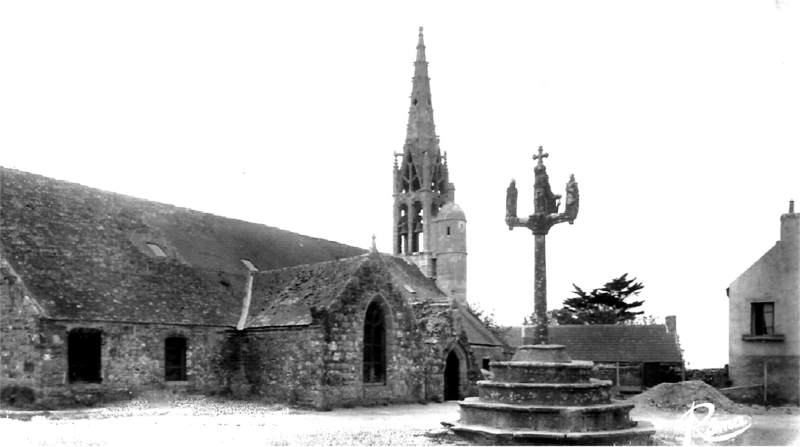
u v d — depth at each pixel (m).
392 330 30.31
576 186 19.86
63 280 25.92
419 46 63.31
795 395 30.19
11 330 24.38
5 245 25.33
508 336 60.25
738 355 31.52
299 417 24.28
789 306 30.55
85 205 30.73
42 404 23.59
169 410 24.72
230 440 17.86
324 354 27.20
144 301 28.03
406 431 20.08
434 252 57.91
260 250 37.88
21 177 29.12
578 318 71.25
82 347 25.39
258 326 29.83
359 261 29.70
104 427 19.62
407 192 61.19
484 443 17.73
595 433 17.36
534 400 18.45
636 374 44.00
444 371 33.88
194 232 35.22
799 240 30.38
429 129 61.75
